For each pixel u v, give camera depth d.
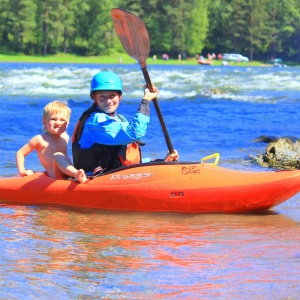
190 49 112.38
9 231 5.34
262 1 121.31
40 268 4.27
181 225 5.70
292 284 3.97
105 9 103.19
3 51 98.56
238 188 6.07
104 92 6.44
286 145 9.59
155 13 111.00
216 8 122.50
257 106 18.30
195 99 21.12
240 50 124.06
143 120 6.29
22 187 6.72
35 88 25.52
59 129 6.80
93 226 5.62
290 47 127.88
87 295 3.79
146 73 6.49
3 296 3.71
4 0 98.12
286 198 6.09
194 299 3.74
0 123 13.53
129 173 6.42
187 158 9.38
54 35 100.94
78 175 6.46
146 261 4.49
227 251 4.77
